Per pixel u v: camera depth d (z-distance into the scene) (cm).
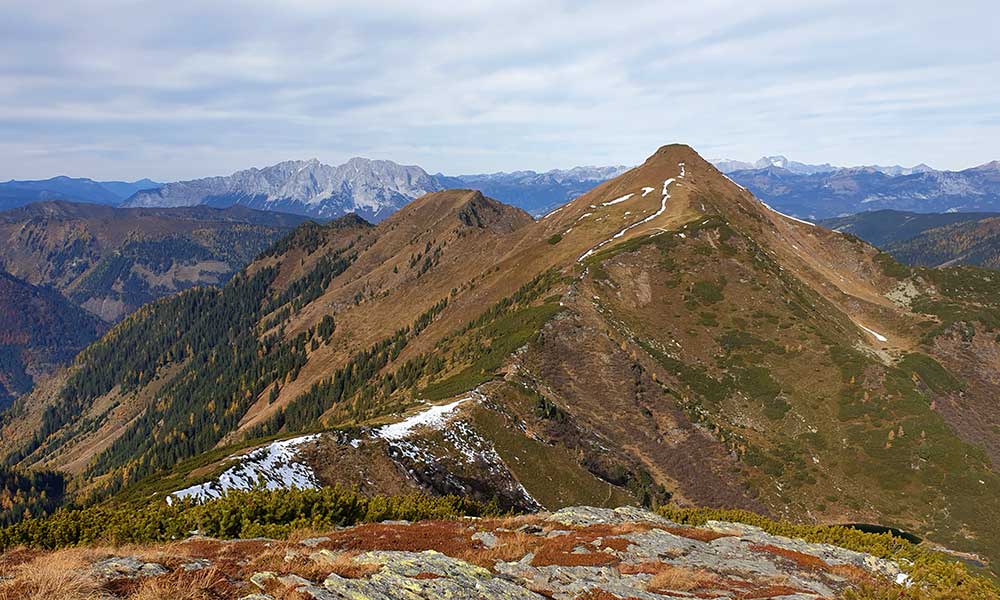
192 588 1395
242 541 2245
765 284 13462
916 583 2302
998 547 7638
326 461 6228
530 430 8488
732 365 11488
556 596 1847
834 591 2186
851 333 13775
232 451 6956
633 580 2042
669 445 9356
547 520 3048
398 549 2222
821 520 8225
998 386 12962
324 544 2177
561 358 10675
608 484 8056
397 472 6469
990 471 8850
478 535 2538
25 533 2533
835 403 10419
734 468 9038
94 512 2823
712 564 2358
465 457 7319
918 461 9031
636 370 10562
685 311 12875
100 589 1384
